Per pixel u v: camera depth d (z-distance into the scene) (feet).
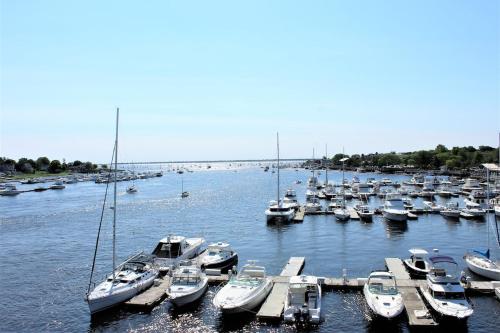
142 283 151.94
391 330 122.72
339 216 312.09
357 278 163.84
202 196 516.32
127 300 143.43
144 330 126.62
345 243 237.86
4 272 190.39
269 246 233.55
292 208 350.84
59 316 139.13
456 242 238.27
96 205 439.63
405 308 131.44
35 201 483.92
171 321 132.16
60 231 294.66
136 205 435.12
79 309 144.77
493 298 144.15
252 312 136.67
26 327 131.34
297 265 184.24
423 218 320.09
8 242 257.75
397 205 321.73
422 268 170.50
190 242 213.05
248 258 207.92
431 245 230.89
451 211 315.37
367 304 136.56
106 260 210.38
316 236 258.98
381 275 146.92
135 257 172.96
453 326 122.62
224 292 139.85
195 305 143.13
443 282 134.72
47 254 224.74
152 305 141.38
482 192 396.78
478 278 165.78
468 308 123.34
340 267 187.73
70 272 189.37
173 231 286.46
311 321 126.82
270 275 175.01
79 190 632.38
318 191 524.11
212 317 134.51
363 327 125.18
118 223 323.98
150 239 261.85
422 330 121.49
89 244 249.55
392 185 583.99
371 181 603.67
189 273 151.02
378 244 234.38
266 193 545.03
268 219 309.63
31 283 173.78
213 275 169.48
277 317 129.49
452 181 578.25
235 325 128.36
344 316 132.67
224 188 631.56
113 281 148.05
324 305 141.38
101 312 137.69
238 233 274.16
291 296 134.41
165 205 431.84
